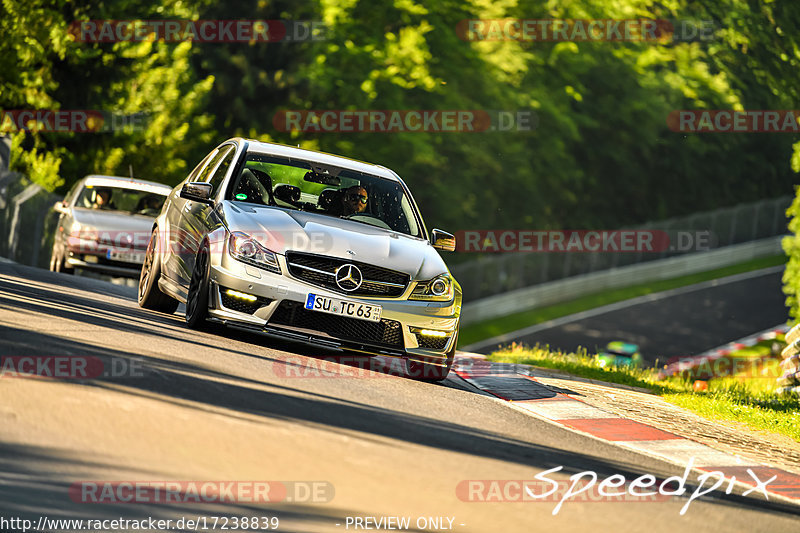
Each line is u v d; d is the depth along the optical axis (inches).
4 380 837.8
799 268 3848.4
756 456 1202.6
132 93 4785.9
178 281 1471.5
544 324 6496.1
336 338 1289.4
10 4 4579.2
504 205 7185.0
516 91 6884.8
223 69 5182.1
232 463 727.1
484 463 876.6
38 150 4827.8
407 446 879.1
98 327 1214.9
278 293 1270.9
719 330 6491.1
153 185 2645.2
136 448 721.0
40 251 3703.3
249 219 1333.7
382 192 1503.4
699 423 1392.7
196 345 1206.9
